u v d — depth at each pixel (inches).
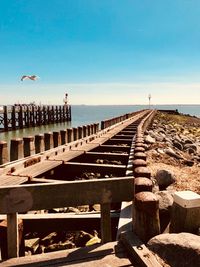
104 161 467.8
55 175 314.2
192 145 662.5
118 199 133.3
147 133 730.8
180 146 653.3
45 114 2213.3
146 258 110.0
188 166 433.7
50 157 349.7
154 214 125.6
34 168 287.4
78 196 128.0
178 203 136.3
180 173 373.4
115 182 132.5
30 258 117.6
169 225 148.5
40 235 225.1
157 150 492.1
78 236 224.5
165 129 1217.4
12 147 338.3
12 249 122.0
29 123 1990.7
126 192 134.0
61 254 120.4
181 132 1211.9
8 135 1636.3
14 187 120.1
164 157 457.1
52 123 2361.0
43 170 277.1
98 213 171.5
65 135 515.8
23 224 154.1
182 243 114.3
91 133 746.2
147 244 121.1
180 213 134.8
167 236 120.3
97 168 305.4
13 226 121.7
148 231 125.3
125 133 724.0
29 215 159.5
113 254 120.5
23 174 259.8
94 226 157.6
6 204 119.6
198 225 134.4
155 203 125.3
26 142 367.2
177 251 112.5
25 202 121.5
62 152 387.2
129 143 562.9
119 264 113.0
